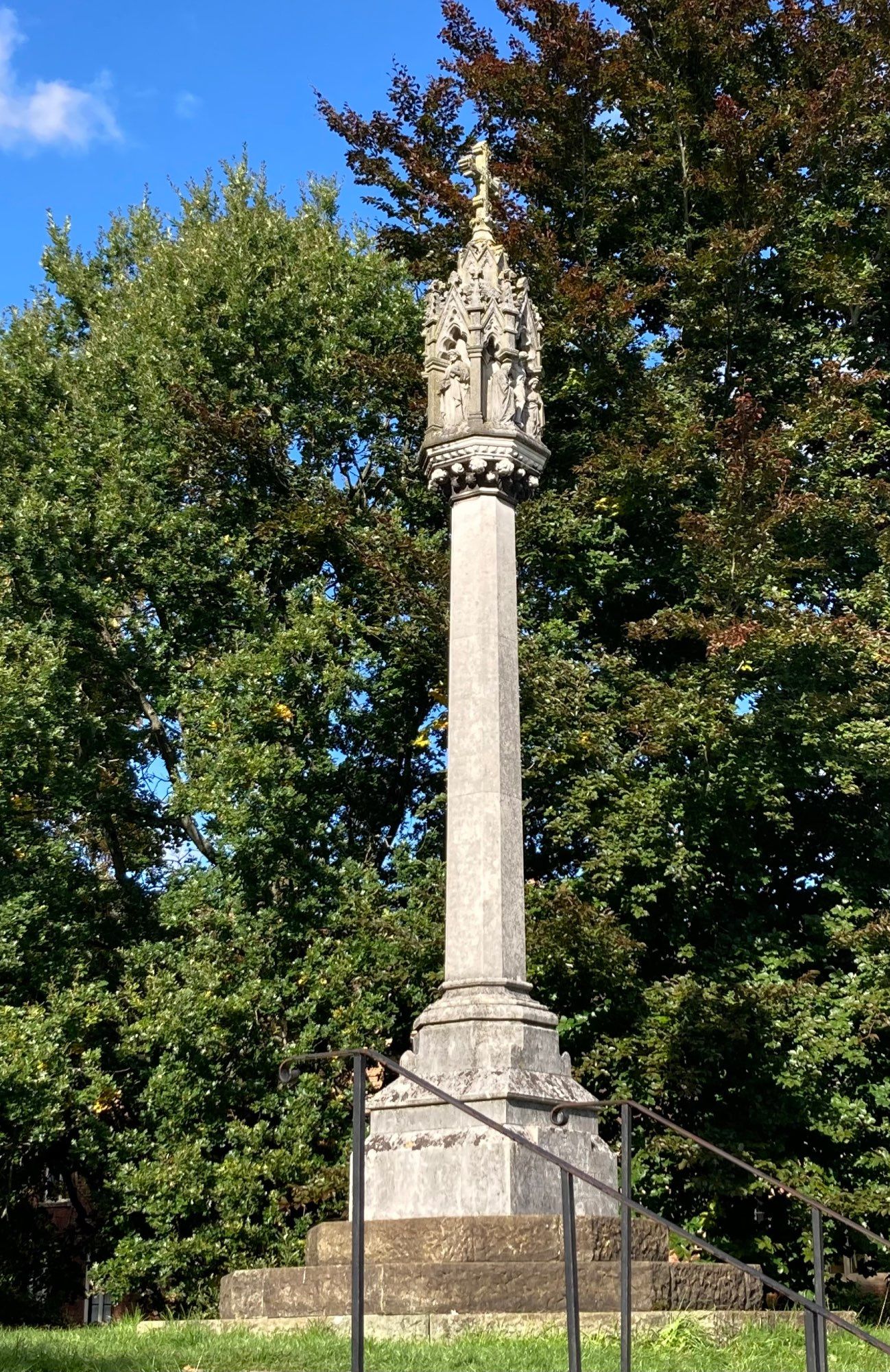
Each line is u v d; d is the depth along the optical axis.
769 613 18.98
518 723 12.90
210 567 22.06
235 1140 18.58
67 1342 9.25
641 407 21.48
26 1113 17.59
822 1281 8.90
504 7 23.94
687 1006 18.03
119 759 22.52
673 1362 8.72
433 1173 10.99
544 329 21.56
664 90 22.89
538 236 22.00
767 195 21.56
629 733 20.83
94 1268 18.11
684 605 21.12
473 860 12.33
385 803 23.09
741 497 19.25
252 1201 18.09
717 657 18.94
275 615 22.33
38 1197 22.50
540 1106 11.31
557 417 23.33
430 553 21.09
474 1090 11.16
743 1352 9.35
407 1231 10.39
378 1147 11.40
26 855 19.61
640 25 23.83
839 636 18.59
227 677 20.41
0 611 21.45
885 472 21.97
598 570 21.67
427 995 19.36
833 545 20.77
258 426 22.34
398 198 24.53
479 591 13.02
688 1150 17.56
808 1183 17.70
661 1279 10.41
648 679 20.42
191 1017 18.23
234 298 22.59
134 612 22.39
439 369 13.73
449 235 23.06
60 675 20.72
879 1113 19.31
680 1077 17.83
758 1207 18.91
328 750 21.53
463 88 24.09
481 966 12.05
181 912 19.88
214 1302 17.78
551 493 21.66
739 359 23.06
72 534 21.30
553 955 17.83
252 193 25.47
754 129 21.56
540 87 23.09
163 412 21.98
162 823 23.36
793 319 23.41
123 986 20.17
